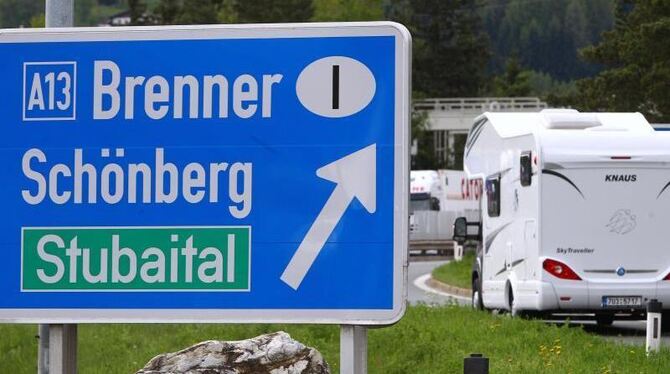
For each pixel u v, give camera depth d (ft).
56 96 42.96
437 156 474.90
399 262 41.06
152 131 42.45
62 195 42.88
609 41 291.99
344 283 41.34
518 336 84.58
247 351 44.86
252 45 41.93
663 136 105.09
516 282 110.22
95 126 42.78
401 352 75.77
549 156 104.47
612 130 105.60
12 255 43.09
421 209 320.29
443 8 562.66
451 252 302.45
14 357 84.07
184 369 44.52
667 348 78.79
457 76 565.12
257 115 41.88
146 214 42.45
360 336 41.88
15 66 43.14
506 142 114.52
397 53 41.06
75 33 42.93
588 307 104.53
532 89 623.77
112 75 42.70
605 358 73.82
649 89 270.26
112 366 74.74
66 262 42.80
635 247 104.47
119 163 42.63
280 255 41.73
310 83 41.60
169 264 42.29
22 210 43.04
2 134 43.19
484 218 123.24
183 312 42.14
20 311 42.93
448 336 85.87
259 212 41.86
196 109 42.22
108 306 42.60
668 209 104.53
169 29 42.37
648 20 281.74
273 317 41.68
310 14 467.93
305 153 41.55
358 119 41.27
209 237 42.11
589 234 104.37
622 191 104.47
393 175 41.11
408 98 41.04
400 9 570.87
